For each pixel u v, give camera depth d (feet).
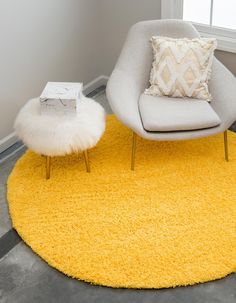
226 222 7.66
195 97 9.07
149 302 6.52
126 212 7.91
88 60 11.63
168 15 10.41
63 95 8.21
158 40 9.11
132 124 8.20
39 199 8.27
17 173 8.93
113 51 11.78
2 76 9.30
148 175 8.75
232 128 10.19
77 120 8.22
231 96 8.58
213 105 8.96
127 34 10.27
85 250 7.23
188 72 8.88
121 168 8.96
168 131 8.45
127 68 9.24
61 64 10.76
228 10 10.00
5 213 8.14
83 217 7.84
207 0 10.13
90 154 9.37
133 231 7.53
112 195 8.30
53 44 10.30
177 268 6.88
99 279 6.77
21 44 9.47
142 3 10.62
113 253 7.15
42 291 6.77
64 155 8.64
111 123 10.42
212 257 7.04
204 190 8.36
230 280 6.79
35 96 10.30
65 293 6.72
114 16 11.21
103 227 7.63
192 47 8.90
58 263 7.04
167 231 7.52
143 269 6.88
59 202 8.18
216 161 9.09
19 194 8.40
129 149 9.52
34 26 9.61
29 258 7.25
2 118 9.64
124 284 6.69
